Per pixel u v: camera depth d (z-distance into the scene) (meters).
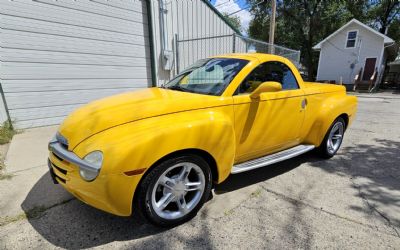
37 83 5.46
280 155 3.33
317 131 3.74
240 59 3.08
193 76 3.20
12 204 2.59
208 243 2.13
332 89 4.06
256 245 2.11
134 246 2.07
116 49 6.73
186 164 2.28
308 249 2.08
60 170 2.22
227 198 2.83
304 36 26.09
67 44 5.79
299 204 2.73
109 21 6.46
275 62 3.25
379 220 2.48
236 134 2.75
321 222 2.43
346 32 22.62
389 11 25.41
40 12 5.29
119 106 2.47
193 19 8.66
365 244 2.15
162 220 2.24
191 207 2.40
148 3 7.23
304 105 3.46
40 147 4.28
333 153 4.16
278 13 25.14
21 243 2.07
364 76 22.38
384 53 23.41
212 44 9.67
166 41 7.91
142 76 7.51
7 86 5.06
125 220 2.39
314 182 3.26
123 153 1.93
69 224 2.32
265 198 2.84
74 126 2.34
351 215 2.55
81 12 5.91
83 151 2.04
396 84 24.41
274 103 3.04
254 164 2.97
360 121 7.27
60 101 5.87
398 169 3.72
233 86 2.72
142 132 2.06
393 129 6.25
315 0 23.81
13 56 5.05
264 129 3.01
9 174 3.25
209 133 2.33
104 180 1.92
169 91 2.98
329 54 23.94
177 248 2.06
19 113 5.30
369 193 3.00
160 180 2.17
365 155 4.30
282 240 2.18
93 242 2.11
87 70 6.23
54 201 2.66
